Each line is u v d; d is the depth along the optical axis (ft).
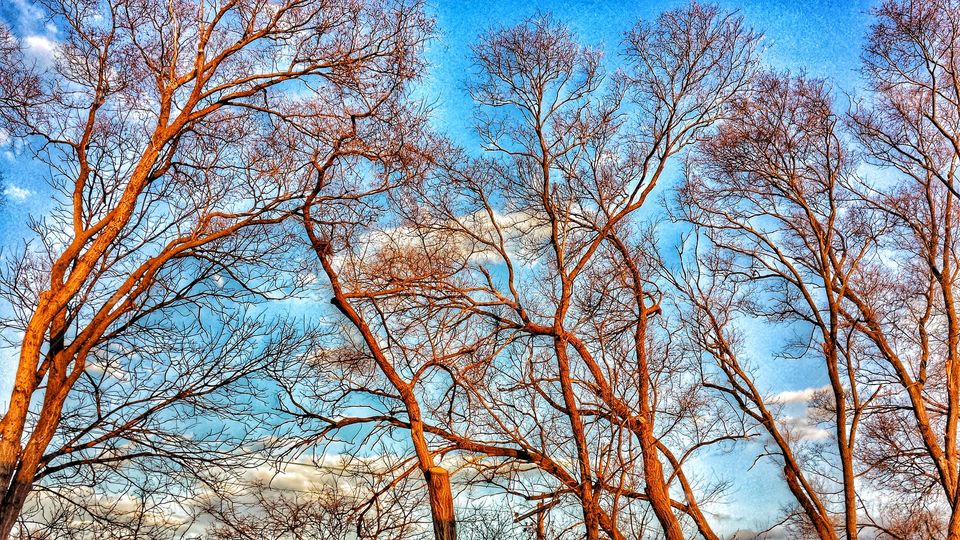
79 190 42.09
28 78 42.73
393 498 38.37
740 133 53.98
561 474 37.45
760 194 55.98
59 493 39.01
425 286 44.16
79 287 36.83
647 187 50.29
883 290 53.67
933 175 53.88
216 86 42.55
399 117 43.73
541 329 43.70
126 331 42.83
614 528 31.45
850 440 46.78
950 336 50.21
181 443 41.75
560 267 46.85
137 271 40.42
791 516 47.85
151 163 39.70
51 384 37.70
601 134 51.31
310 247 47.67
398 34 43.45
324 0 43.32
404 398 37.32
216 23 44.06
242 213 42.50
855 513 45.44
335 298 41.37
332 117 42.96
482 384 36.60
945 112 53.67
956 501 43.83
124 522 40.47
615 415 32.63
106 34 43.47
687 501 42.14
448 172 48.11
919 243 54.44
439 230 47.21
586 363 42.52
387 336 41.60
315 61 43.75
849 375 48.21
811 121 53.62
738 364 49.14
